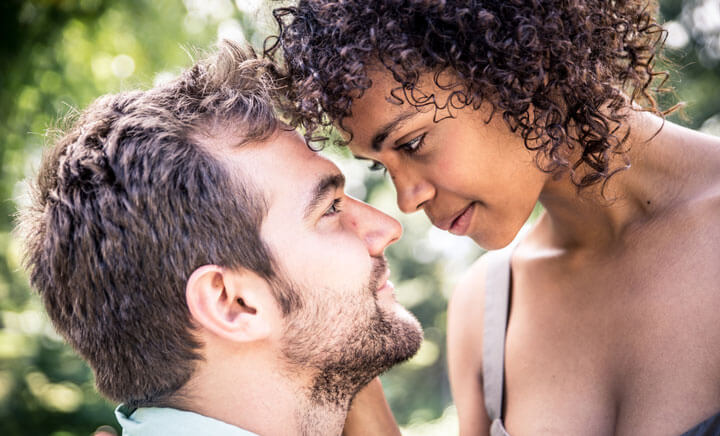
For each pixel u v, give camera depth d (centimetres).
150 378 159
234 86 159
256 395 159
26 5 578
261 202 154
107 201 151
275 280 156
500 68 142
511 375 176
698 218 150
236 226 153
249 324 154
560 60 145
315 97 142
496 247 165
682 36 591
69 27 609
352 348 161
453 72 144
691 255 149
